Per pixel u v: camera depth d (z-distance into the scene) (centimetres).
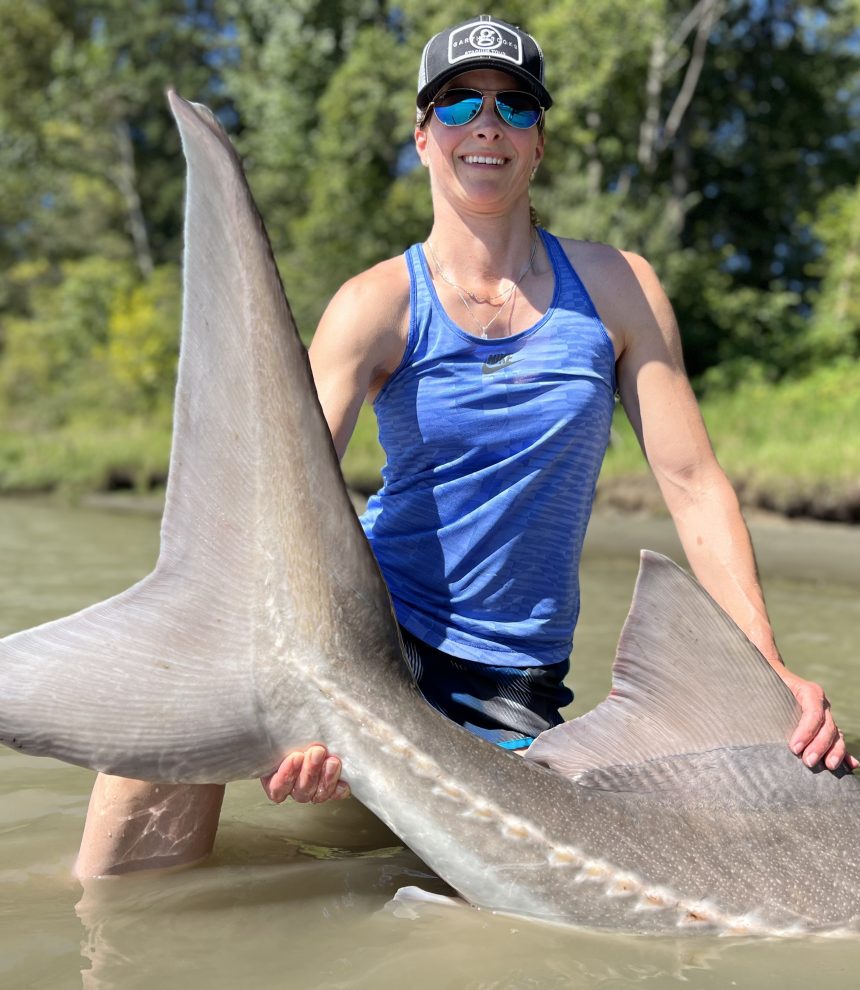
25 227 3369
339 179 2123
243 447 205
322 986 192
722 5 2070
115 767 199
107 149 3145
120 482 1609
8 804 286
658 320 260
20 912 222
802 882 206
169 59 3228
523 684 261
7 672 198
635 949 202
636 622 223
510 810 212
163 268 2806
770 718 219
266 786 211
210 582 206
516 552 256
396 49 2123
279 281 202
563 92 1816
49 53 3058
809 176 2467
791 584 712
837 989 188
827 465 1098
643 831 212
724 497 258
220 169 197
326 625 208
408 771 210
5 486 1625
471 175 246
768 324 2078
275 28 2583
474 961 200
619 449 1316
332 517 208
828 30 2402
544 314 252
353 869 245
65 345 2794
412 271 254
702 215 2506
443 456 253
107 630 203
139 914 222
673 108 2205
